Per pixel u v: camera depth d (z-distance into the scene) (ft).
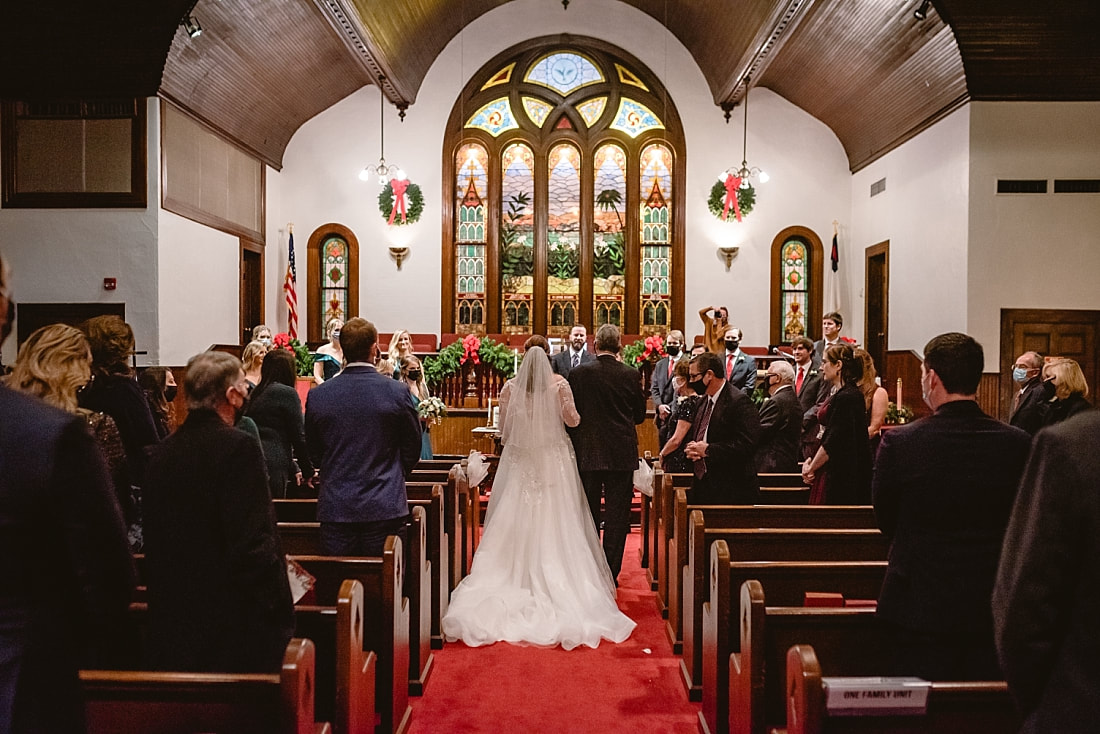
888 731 6.87
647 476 21.24
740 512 14.90
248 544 8.18
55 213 30.73
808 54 38.40
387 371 22.15
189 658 8.28
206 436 8.44
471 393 33.91
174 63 30.37
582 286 45.42
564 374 29.94
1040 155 30.94
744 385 28.73
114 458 10.91
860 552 13.14
